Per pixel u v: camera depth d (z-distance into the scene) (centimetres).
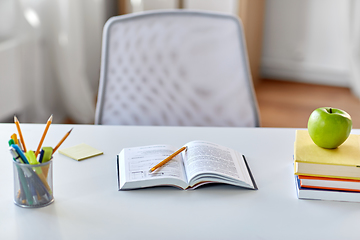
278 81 393
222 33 138
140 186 81
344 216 75
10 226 69
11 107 219
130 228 70
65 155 95
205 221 72
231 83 139
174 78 139
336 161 79
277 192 83
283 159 98
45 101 256
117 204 76
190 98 140
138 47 139
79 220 71
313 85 383
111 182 84
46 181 74
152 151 92
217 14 137
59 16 243
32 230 68
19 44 219
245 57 138
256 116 139
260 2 360
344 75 378
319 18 372
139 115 140
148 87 140
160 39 138
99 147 100
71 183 83
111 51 138
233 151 97
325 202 80
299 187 81
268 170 92
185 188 82
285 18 383
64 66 253
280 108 321
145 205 76
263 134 112
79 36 256
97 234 68
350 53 353
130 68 139
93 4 278
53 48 250
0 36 212
